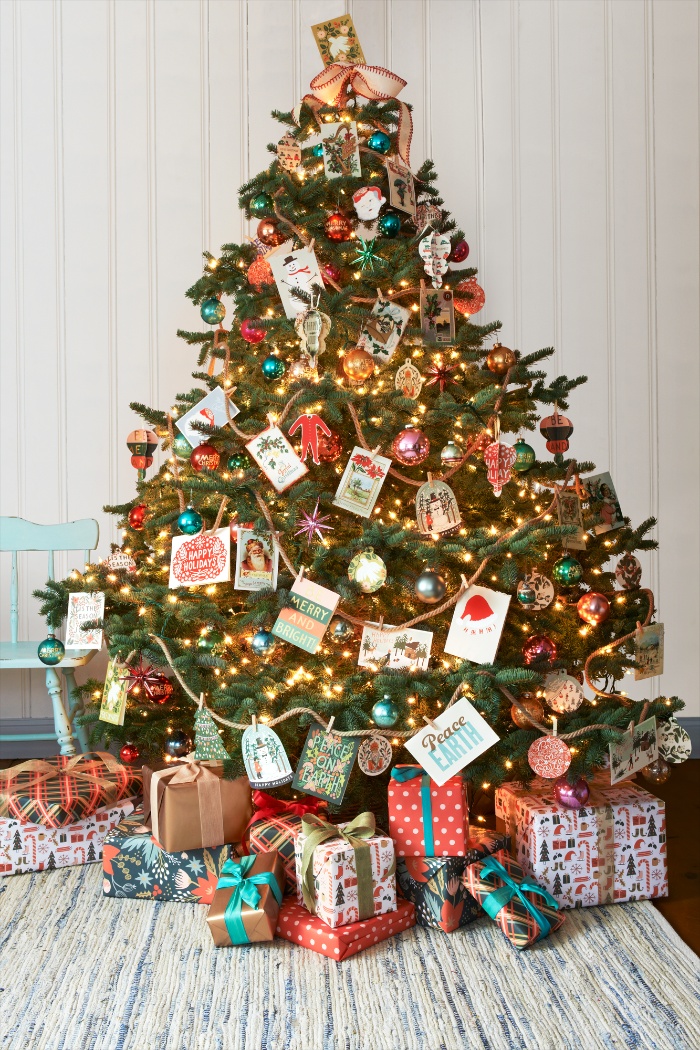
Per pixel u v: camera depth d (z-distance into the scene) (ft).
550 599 5.80
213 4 9.52
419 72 9.73
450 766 5.45
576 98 9.77
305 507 6.00
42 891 6.06
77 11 9.41
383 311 6.19
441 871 5.41
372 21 9.70
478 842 5.84
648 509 9.81
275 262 6.23
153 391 9.50
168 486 6.66
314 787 5.69
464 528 6.14
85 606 6.73
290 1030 4.44
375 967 5.01
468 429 6.22
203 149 9.53
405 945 5.26
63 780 6.59
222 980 4.89
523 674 5.43
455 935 5.38
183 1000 4.71
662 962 5.03
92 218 9.42
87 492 9.45
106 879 5.97
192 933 5.44
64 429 9.41
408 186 6.70
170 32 9.49
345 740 5.70
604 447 9.79
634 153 9.78
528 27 9.74
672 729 6.04
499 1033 4.40
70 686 7.98
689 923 5.56
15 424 9.36
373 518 6.26
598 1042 4.32
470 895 5.56
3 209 9.32
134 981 4.89
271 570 5.91
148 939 5.37
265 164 9.61
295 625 5.74
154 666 6.43
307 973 4.95
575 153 9.77
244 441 6.39
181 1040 4.37
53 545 8.50
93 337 9.43
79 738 7.95
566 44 9.77
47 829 6.41
